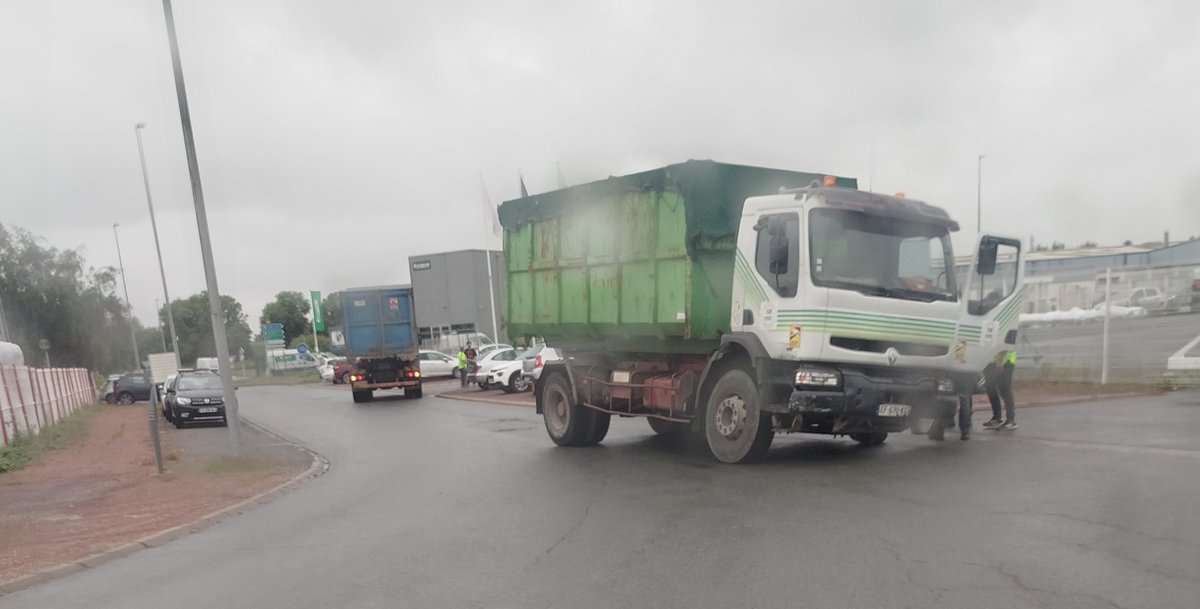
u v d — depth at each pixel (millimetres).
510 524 7789
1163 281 15453
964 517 6664
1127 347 15219
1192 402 12695
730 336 9844
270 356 69188
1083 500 6887
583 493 9055
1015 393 15062
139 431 22188
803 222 9133
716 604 5074
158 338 86438
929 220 9805
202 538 8312
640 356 12000
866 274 9352
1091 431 10508
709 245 10133
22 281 56906
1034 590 4895
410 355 28656
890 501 7441
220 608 5734
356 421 21141
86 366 61344
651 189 10805
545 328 13422
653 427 14320
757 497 8047
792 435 12492
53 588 6645
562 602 5336
